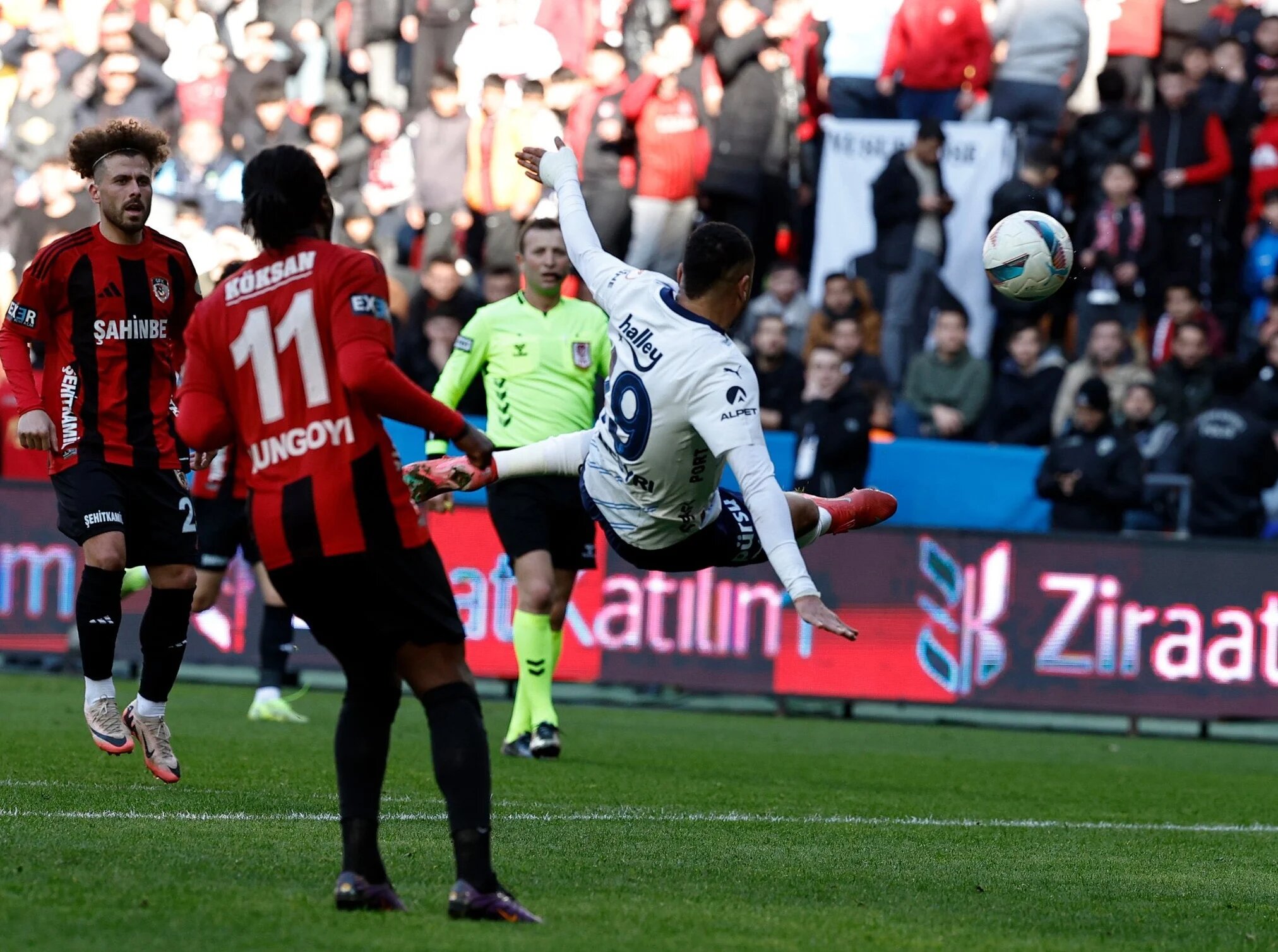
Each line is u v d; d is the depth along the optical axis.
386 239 55.62
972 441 48.00
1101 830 24.20
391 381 13.63
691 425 17.94
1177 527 45.06
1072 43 52.31
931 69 52.97
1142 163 51.00
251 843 18.41
